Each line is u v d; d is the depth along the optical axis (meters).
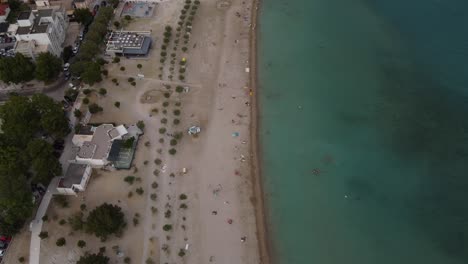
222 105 187.38
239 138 174.88
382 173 161.88
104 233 140.25
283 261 140.75
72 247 143.50
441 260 138.50
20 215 142.25
